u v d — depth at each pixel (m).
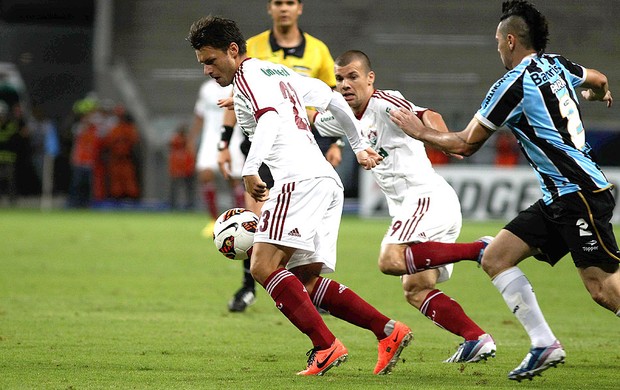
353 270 41.38
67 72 103.12
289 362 20.83
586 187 17.84
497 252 18.55
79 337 24.06
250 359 21.19
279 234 18.91
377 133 22.22
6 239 54.53
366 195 75.69
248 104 19.06
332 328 26.45
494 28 102.25
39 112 90.88
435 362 21.16
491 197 71.25
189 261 44.38
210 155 49.91
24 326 25.81
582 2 102.81
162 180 90.81
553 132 17.95
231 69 19.33
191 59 101.44
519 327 27.05
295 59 30.41
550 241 18.50
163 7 104.75
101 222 70.25
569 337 25.39
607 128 80.06
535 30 18.25
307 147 19.44
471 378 19.09
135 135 88.81
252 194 18.42
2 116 89.94
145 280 37.25
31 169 95.06
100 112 88.25
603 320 28.64
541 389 17.94
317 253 19.69
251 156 18.34
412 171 22.11
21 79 102.56
